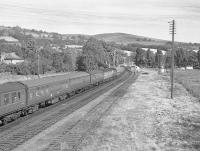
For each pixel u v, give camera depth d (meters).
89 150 22.27
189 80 105.50
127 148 23.03
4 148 22.33
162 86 86.00
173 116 37.62
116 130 29.09
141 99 54.78
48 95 43.16
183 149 23.09
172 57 59.56
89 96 56.47
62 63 117.00
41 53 127.56
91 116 35.94
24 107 35.09
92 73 73.44
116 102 48.94
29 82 37.75
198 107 46.72
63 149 22.31
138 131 28.92
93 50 128.88
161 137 26.73
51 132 27.50
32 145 23.23
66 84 52.00
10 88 31.72
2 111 29.61
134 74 142.62
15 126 29.64
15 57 131.50
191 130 29.70
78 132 27.67
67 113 37.50
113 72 110.38
